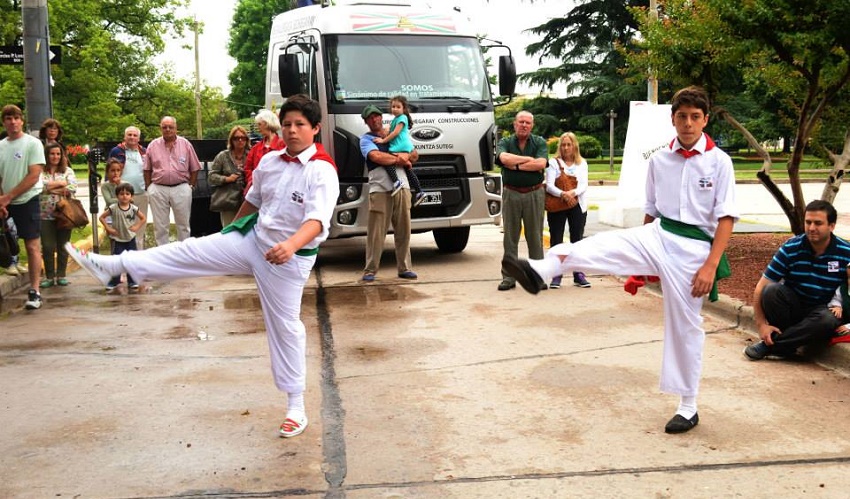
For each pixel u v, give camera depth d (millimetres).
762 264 9461
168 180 10648
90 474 4137
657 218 4668
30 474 4141
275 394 5426
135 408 5152
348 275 10172
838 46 8445
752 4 8109
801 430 4668
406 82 10477
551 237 9344
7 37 36500
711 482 3982
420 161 10398
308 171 4312
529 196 8695
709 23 8977
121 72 45375
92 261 4199
